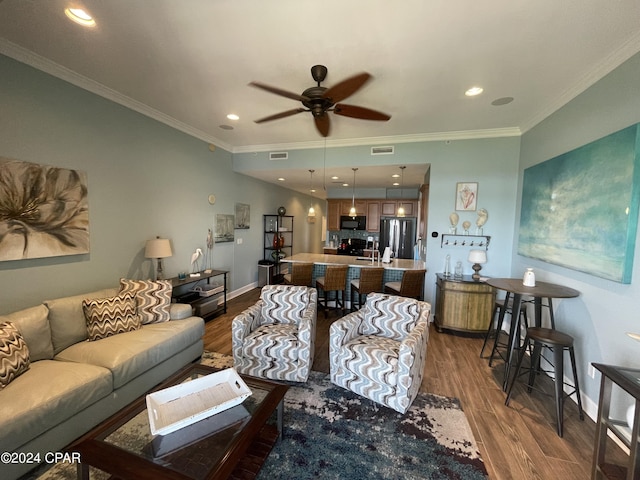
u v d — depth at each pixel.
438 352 3.33
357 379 2.38
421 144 4.26
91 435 1.41
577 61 2.20
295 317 2.95
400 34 1.96
